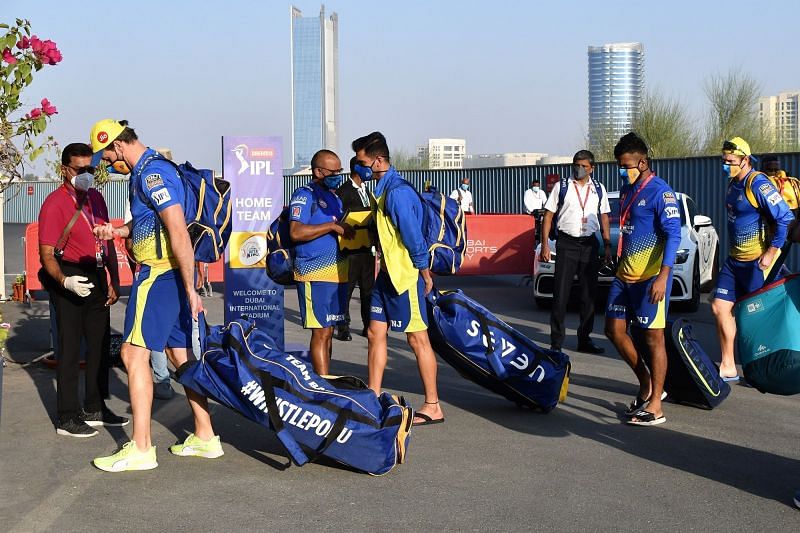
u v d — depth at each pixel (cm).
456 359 704
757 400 766
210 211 568
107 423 673
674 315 1301
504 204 3047
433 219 674
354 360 953
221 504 498
